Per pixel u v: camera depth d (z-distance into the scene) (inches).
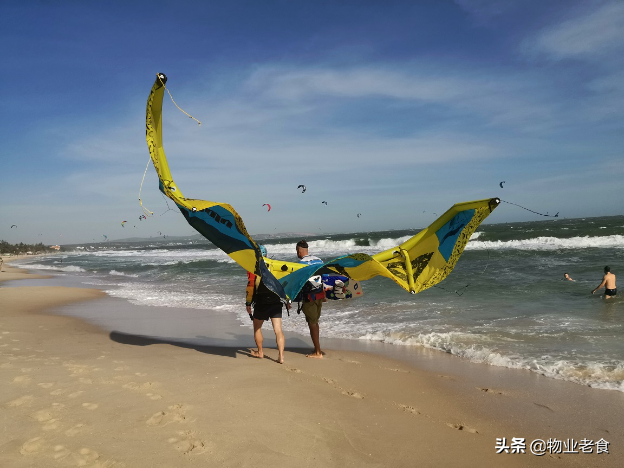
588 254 738.2
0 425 132.9
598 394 185.0
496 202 167.9
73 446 120.3
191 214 183.8
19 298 533.3
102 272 1019.3
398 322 338.0
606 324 294.7
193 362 219.8
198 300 496.4
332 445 132.6
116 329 339.9
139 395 163.2
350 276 223.9
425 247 194.5
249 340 300.8
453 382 206.8
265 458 120.5
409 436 144.0
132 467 111.2
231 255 192.9
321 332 321.7
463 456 133.0
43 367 199.9
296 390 179.0
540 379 206.5
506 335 282.5
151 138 181.3
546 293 419.8
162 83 170.9
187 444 125.2
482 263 701.3
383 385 201.9
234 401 161.6
